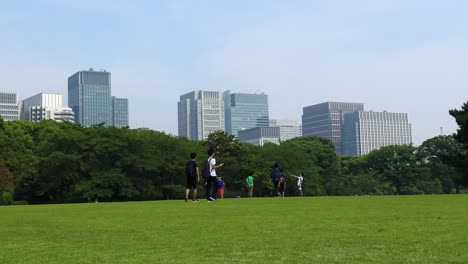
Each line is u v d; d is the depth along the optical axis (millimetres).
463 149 54781
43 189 65750
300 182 49438
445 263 5730
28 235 9125
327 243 7414
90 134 68438
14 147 73688
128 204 21875
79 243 7941
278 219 11273
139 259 6367
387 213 12555
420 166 109438
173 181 72250
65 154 63125
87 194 62000
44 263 6191
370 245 7148
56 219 12641
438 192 108312
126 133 68812
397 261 5918
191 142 82625
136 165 66062
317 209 14633
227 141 82312
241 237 8234
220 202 21703
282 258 6250
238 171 78188
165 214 13641
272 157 81875
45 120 92938
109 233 9195
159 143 72500
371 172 112125
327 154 107375
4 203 63469
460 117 51375
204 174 22953
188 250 7008
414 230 8695
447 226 9211
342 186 105125
